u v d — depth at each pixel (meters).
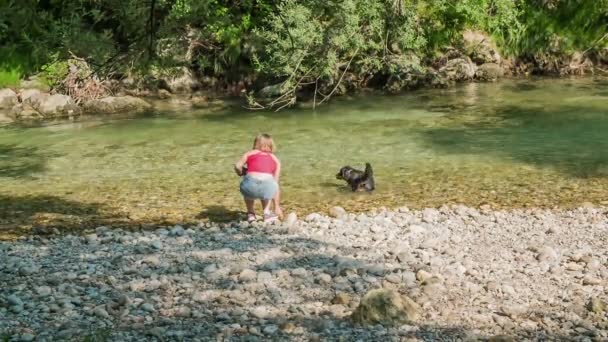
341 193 13.02
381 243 9.94
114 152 16.83
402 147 16.47
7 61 24.00
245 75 25.08
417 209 11.98
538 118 19.12
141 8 10.48
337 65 22.27
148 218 11.77
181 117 21.12
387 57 23.12
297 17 19.36
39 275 8.59
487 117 19.53
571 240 10.00
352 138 17.53
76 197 13.14
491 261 9.05
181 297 7.73
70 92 23.30
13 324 6.84
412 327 6.75
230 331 6.67
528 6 27.11
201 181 14.06
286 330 6.67
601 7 26.84
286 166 14.98
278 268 8.78
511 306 7.37
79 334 6.60
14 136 19.02
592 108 20.14
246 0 18.27
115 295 7.80
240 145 17.20
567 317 7.09
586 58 26.58
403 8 21.22
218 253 9.51
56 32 10.02
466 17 25.59
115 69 11.29
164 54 11.27
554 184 13.27
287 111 21.53
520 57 26.72
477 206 12.09
